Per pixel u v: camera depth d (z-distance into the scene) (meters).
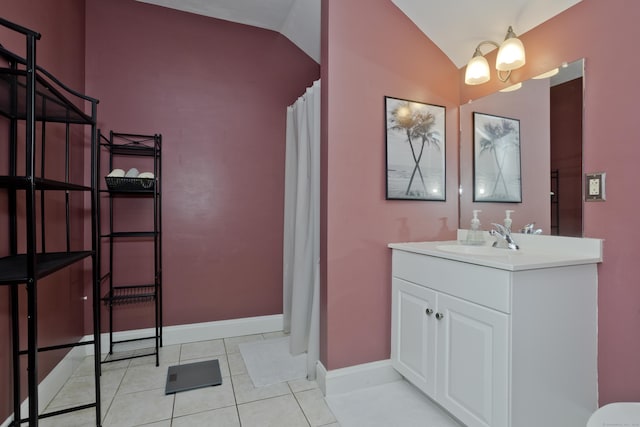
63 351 1.94
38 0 1.67
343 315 1.84
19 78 1.16
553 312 1.29
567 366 1.33
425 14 1.99
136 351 2.35
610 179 1.37
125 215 2.40
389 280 1.96
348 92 1.85
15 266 1.21
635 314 1.30
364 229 1.89
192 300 2.57
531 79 1.70
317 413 1.65
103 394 1.81
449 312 1.50
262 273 2.77
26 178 1.05
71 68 2.08
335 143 1.82
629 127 1.31
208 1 2.43
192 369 2.10
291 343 2.31
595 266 1.41
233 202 2.67
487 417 1.29
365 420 1.60
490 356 1.28
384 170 1.94
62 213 1.97
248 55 2.72
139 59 2.42
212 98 2.61
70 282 2.05
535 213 1.68
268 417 1.62
